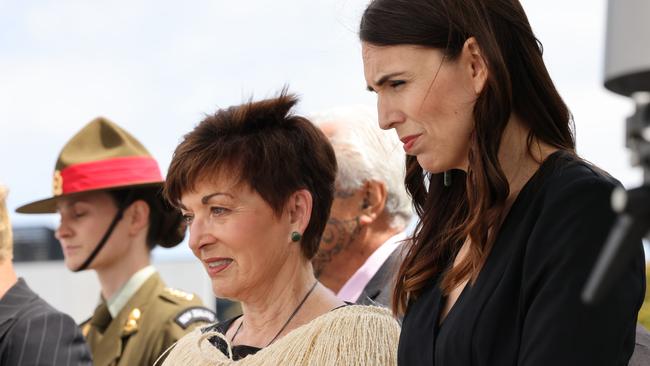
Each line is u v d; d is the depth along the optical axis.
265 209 2.81
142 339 4.09
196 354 2.89
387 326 2.76
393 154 3.82
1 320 3.50
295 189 2.86
